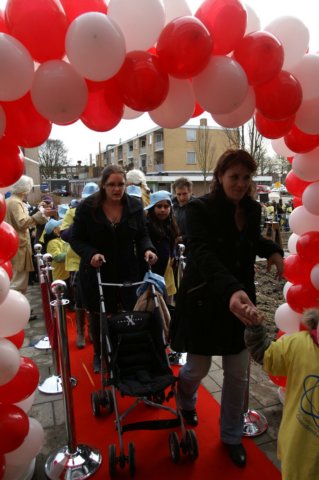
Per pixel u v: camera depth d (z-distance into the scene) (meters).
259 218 2.20
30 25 1.46
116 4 1.55
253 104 1.88
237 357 2.24
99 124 1.91
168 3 1.70
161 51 1.59
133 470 2.20
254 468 2.26
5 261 2.09
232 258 2.11
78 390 3.21
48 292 3.36
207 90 1.67
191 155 43.09
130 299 3.19
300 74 1.88
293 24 1.84
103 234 3.01
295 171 2.34
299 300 2.53
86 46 1.43
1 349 1.82
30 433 2.07
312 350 1.62
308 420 1.58
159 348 2.51
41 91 1.52
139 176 5.16
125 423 2.72
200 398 2.99
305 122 1.94
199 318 2.18
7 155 1.83
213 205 2.09
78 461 2.29
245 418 2.63
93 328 3.30
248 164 1.99
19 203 4.73
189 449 2.30
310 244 2.38
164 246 3.71
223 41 1.66
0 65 1.41
